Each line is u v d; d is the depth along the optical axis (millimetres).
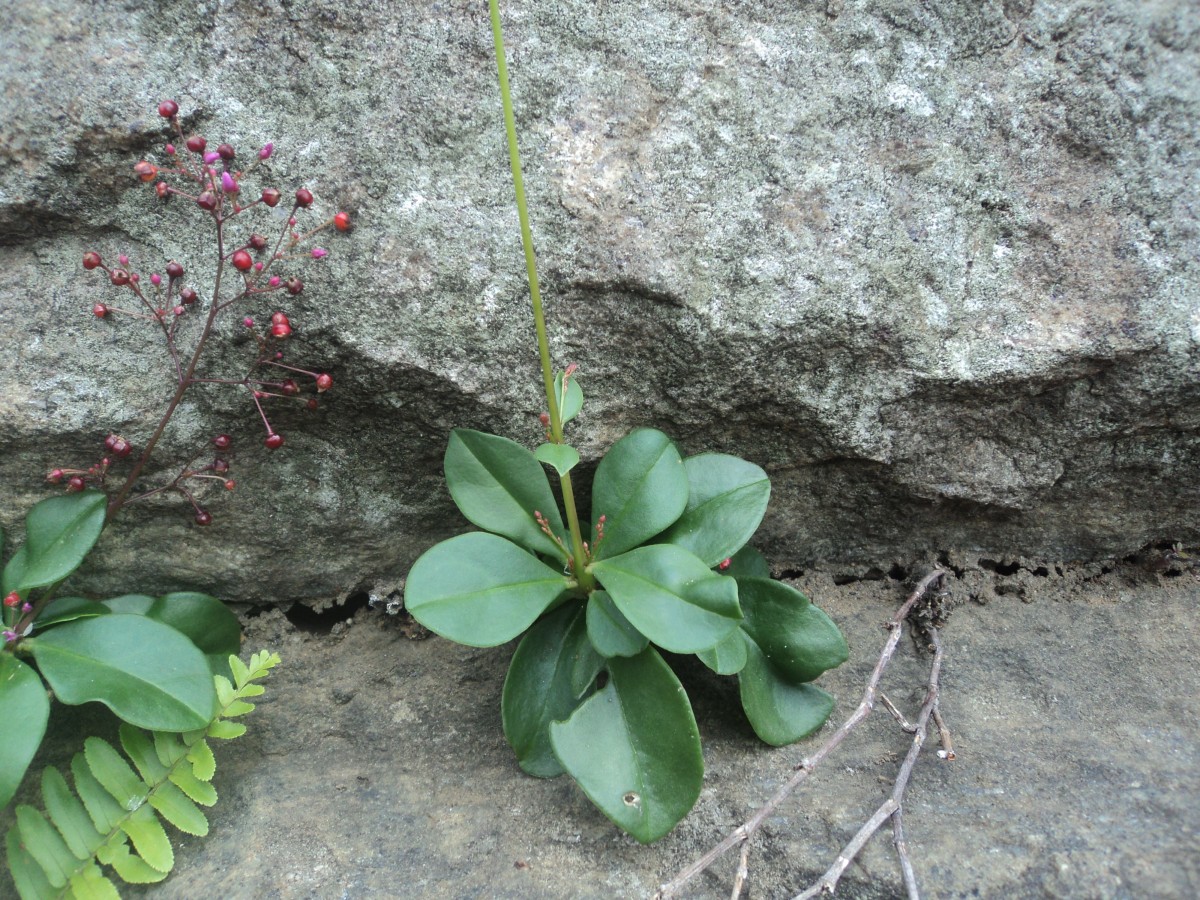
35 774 301
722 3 298
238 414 312
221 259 277
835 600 364
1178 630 340
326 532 343
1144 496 343
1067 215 306
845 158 302
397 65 291
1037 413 323
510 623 280
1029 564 365
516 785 305
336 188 292
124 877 267
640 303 302
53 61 281
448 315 299
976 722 312
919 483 337
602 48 296
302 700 338
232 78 288
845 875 265
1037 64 303
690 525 308
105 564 333
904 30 302
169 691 279
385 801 302
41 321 297
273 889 274
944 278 304
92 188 288
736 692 329
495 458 301
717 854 263
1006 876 260
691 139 299
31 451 306
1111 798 279
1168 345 303
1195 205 303
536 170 296
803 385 314
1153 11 301
